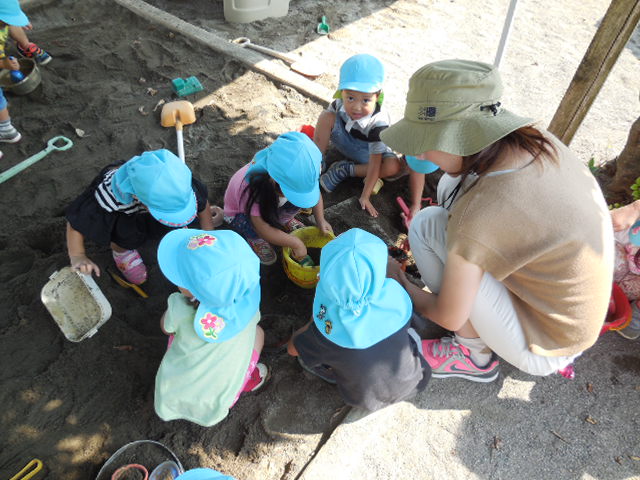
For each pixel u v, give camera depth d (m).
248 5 4.36
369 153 2.85
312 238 2.56
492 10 5.07
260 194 2.20
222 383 1.71
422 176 2.66
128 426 1.88
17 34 3.45
